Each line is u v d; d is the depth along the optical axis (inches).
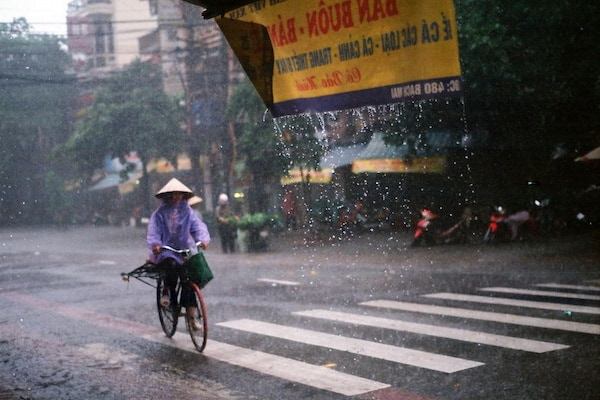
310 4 168.9
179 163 1557.6
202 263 286.0
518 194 834.8
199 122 1295.5
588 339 274.1
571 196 790.5
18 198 1943.9
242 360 264.4
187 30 1285.7
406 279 497.7
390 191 963.3
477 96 690.2
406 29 150.9
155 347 295.4
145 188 1478.8
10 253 984.9
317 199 1047.6
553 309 345.1
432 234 765.9
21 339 323.9
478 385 217.5
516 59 619.8
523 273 508.1
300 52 173.3
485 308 355.3
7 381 246.7
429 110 764.6
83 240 1272.1
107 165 1835.6
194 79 1305.4
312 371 243.6
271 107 181.2
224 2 181.6
